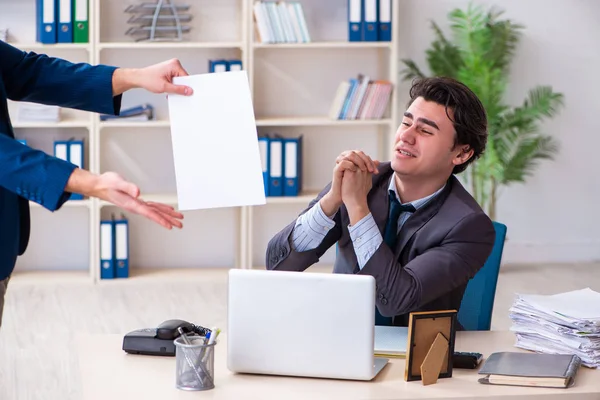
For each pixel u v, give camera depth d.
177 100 1.92
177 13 6.10
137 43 5.87
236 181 1.88
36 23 5.98
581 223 6.86
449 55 6.25
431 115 2.35
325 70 6.36
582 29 6.62
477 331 2.51
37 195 1.69
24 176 1.68
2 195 1.92
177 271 6.32
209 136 1.90
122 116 5.94
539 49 6.62
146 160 6.34
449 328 2.05
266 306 2.02
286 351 2.03
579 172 6.80
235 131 1.90
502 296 5.74
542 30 6.59
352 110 6.04
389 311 2.31
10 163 1.69
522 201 6.79
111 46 5.83
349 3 5.98
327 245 2.58
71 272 6.25
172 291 5.84
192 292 5.82
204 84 1.93
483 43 6.23
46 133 6.18
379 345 2.22
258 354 2.04
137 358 2.19
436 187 2.45
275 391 1.94
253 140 1.90
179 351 1.95
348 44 5.98
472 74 6.19
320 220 2.42
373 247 2.30
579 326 2.20
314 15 6.30
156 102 6.24
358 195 2.32
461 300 2.66
